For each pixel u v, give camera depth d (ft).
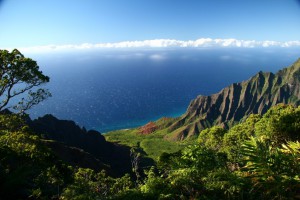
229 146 148.97
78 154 293.64
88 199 55.01
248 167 29.35
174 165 42.11
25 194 48.34
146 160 426.92
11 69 75.97
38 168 95.96
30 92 86.53
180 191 37.01
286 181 26.48
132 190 42.34
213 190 33.40
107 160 442.09
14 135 100.48
